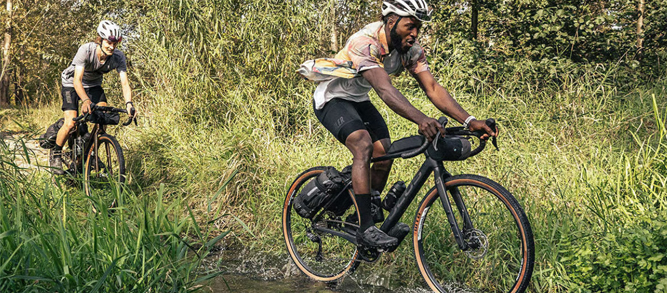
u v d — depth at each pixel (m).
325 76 2.99
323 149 5.22
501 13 7.65
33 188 3.34
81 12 15.26
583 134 4.95
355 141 2.91
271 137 5.52
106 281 2.33
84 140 4.90
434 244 3.36
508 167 4.25
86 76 4.91
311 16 6.58
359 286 3.16
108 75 9.37
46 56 16.11
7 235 2.23
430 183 3.99
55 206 2.94
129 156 5.77
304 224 3.77
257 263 3.56
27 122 9.55
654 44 7.59
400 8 2.70
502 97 5.69
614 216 3.23
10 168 3.36
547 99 5.69
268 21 6.26
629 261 2.47
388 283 3.19
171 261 2.64
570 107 5.33
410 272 3.31
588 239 2.85
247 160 4.88
